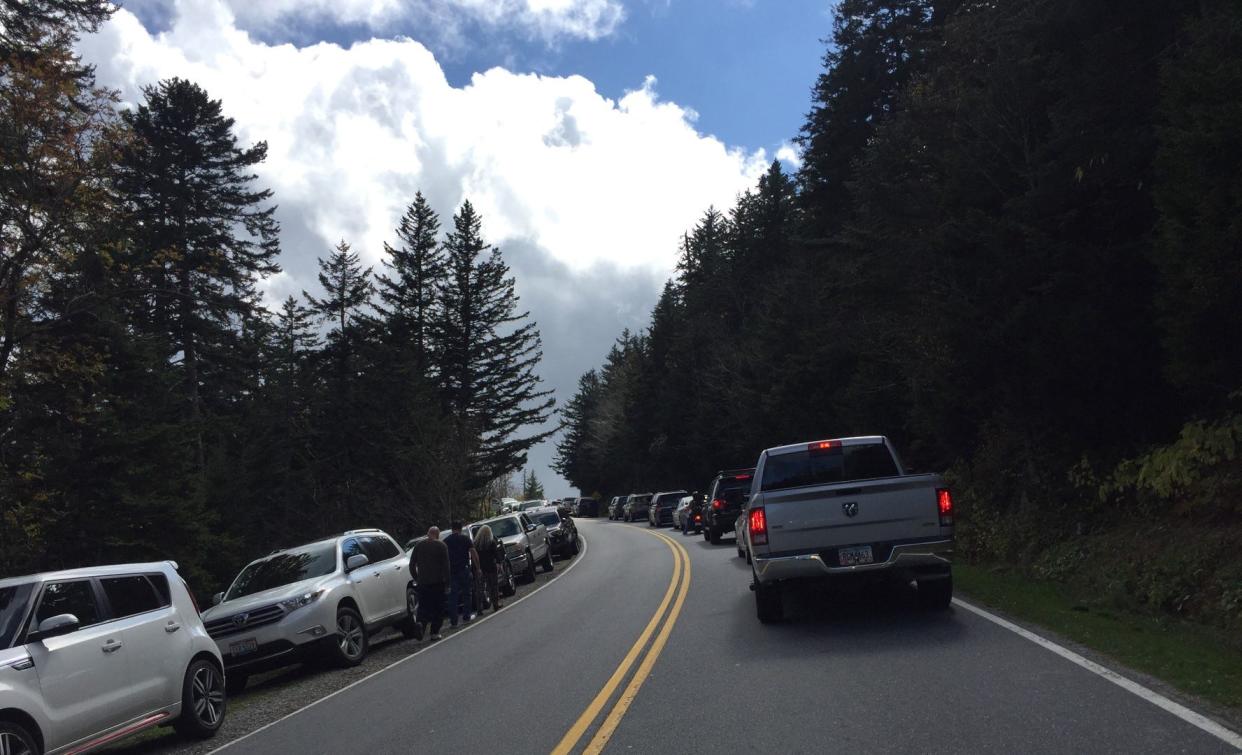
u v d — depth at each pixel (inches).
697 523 1499.8
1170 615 378.6
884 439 458.0
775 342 1494.8
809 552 397.1
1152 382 500.7
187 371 1429.6
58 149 711.1
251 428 1493.6
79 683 306.8
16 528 781.3
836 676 312.3
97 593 336.8
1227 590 357.4
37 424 821.9
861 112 1423.5
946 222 587.8
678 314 3117.6
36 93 702.5
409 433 1453.0
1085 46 504.7
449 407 2098.9
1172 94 394.6
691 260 3176.7
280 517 1523.1
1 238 709.3
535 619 605.6
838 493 397.7
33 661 293.6
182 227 1439.5
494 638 538.9
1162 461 462.0
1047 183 511.5
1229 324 386.6
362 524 1563.7
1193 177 379.2
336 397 1721.2
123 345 882.1
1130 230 503.8
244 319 1519.4
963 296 555.5
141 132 1454.2
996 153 575.8
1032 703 255.4
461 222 2228.1
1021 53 558.6
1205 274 374.6
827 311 1310.3
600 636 475.2
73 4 855.7
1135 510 502.0
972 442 720.3
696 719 274.1
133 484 886.4
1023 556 568.4
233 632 474.0
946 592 428.5
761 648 380.5
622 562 1037.8
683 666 359.6
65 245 740.0
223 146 1556.3
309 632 482.0
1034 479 599.5
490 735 286.0
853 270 874.1
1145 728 224.7
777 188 2511.1
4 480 770.8
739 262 2630.4
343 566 539.5
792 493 400.2
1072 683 274.8
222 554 1043.9
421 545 589.6
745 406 1782.7
